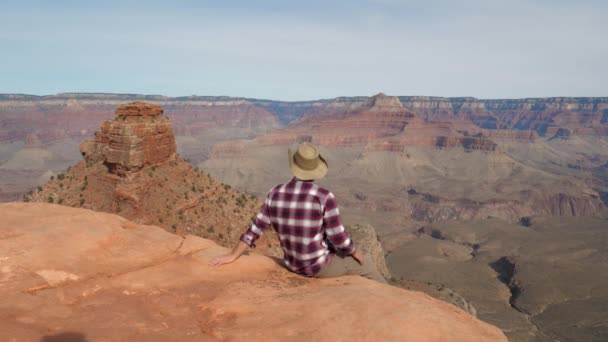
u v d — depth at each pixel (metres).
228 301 4.78
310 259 5.52
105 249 5.86
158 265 5.67
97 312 4.30
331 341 3.94
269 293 5.05
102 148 46.44
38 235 5.72
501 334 4.34
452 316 4.55
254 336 4.02
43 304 4.27
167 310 4.54
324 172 5.39
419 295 5.11
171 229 39.38
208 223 42.03
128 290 4.90
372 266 6.10
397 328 4.12
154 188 42.12
